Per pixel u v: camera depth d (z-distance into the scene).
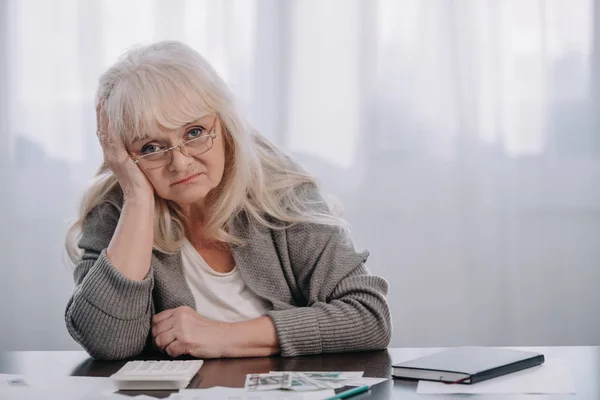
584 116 3.25
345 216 3.27
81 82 3.31
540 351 1.65
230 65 3.26
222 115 1.77
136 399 1.33
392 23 3.24
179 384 1.42
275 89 3.27
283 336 1.69
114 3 3.28
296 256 1.90
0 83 3.33
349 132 3.26
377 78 3.25
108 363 1.71
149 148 1.75
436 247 3.27
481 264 3.27
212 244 1.93
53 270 3.36
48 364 1.70
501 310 3.28
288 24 3.26
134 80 1.71
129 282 1.72
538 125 3.25
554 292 3.28
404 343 3.30
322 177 3.27
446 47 3.23
